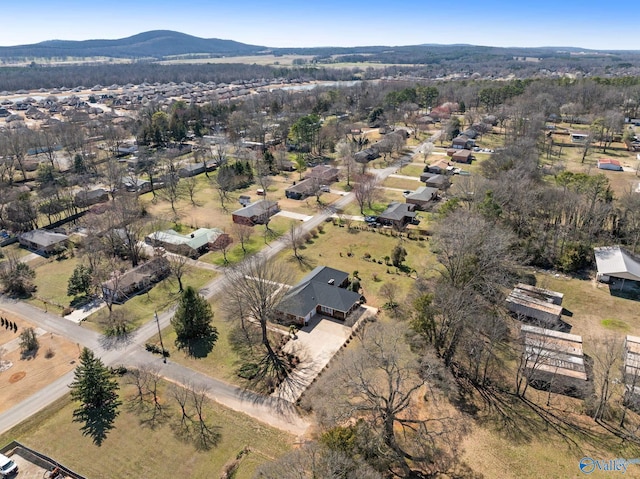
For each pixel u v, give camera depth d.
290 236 88.50
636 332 55.84
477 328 52.31
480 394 47.47
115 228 83.31
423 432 42.06
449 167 127.38
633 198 83.94
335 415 40.84
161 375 52.16
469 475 38.06
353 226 93.69
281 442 42.22
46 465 41.00
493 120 182.88
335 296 62.84
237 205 109.81
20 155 135.88
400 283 70.50
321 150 154.88
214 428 44.25
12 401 48.66
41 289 72.69
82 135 158.12
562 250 73.69
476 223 63.44
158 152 153.88
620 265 67.19
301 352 55.31
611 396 45.66
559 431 42.38
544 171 111.75
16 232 93.69
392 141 143.12
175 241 84.06
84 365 47.12
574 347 51.47
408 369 44.41
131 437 43.53
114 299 69.12
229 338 58.66
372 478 32.28
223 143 154.25
